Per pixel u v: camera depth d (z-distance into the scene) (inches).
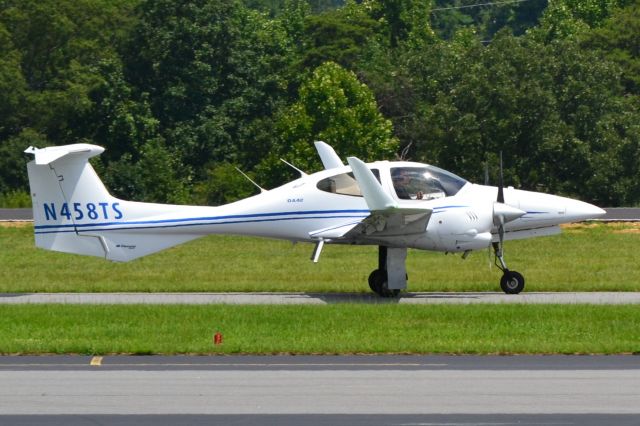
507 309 2320.4
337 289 2851.9
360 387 1599.4
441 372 1697.8
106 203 2620.6
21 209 5684.1
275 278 3169.3
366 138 6673.2
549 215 2679.6
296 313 2274.9
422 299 2613.2
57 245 2605.8
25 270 3420.3
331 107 6663.4
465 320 2192.4
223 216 2642.7
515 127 6569.9
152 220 2632.9
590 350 1865.2
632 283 2935.5
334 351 1867.6
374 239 2573.8
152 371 1710.1
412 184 2588.6
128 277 3201.3
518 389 1582.2
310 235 2640.3
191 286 2915.8
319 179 2662.4
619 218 5088.6
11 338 2000.5
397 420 1425.9
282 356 1839.3
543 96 6510.8
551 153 6535.4
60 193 2603.3
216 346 1894.7
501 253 2694.4
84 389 1587.1
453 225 2556.6
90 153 2596.0
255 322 2171.5
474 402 1510.8
